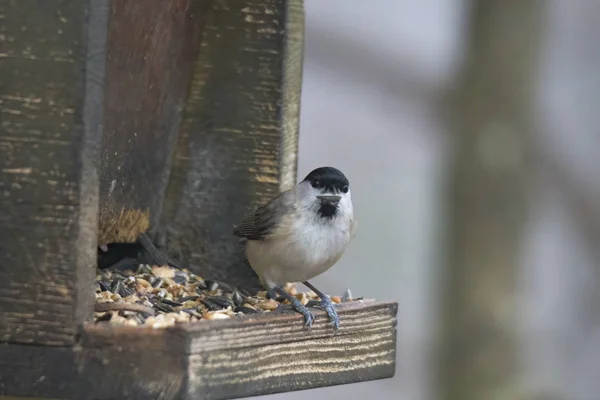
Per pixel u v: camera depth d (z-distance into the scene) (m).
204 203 11.03
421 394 17.00
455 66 16.84
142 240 10.80
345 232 10.41
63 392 8.17
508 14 16.19
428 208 18.86
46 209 8.20
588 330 18.09
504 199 15.94
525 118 16.14
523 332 15.80
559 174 17.12
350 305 9.74
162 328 8.09
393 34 20.22
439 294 16.27
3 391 8.23
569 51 20.92
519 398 15.59
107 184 9.81
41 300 8.20
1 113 8.23
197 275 10.98
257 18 10.83
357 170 19.77
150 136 10.49
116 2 9.04
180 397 8.00
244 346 8.50
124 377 8.09
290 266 10.30
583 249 18.38
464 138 16.20
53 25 8.17
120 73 9.50
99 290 9.76
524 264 16.02
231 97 10.95
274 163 10.91
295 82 11.02
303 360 9.12
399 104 18.97
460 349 15.84
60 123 8.19
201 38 10.93
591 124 20.44
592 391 17.64
